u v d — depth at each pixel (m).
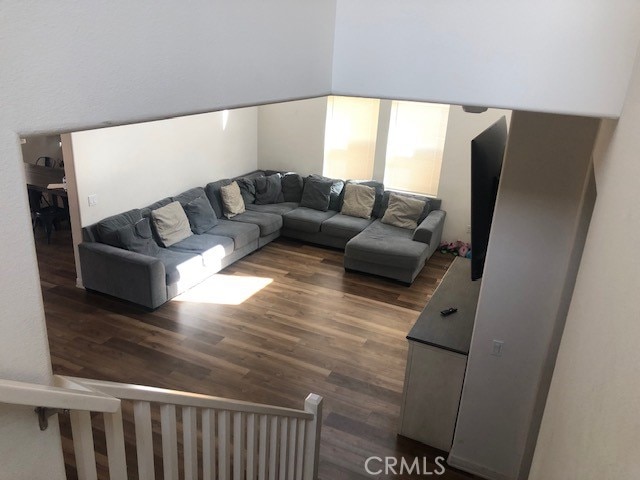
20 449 0.86
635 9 1.36
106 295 5.34
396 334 5.00
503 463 3.34
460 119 6.60
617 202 1.19
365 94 1.73
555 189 2.68
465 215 6.93
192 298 5.45
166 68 1.01
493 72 1.56
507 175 2.74
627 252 0.97
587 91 1.47
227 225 6.59
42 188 6.11
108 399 0.99
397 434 3.74
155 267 4.95
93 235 5.29
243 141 7.66
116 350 4.47
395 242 6.26
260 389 4.12
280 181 7.64
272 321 5.11
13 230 0.76
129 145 5.56
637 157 1.02
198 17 1.07
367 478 3.35
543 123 2.60
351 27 1.67
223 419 1.76
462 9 1.54
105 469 3.00
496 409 3.24
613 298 1.02
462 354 3.32
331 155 7.67
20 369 0.82
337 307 5.46
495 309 3.03
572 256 2.63
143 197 5.88
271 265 6.41
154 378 4.16
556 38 1.46
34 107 0.76
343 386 4.21
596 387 1.03
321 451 3.54
